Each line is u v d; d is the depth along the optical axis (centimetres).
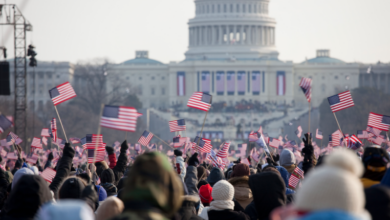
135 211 817
